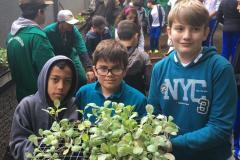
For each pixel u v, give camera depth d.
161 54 11.02
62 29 4.98
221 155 2.35
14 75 4.16
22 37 3.99
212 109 2.23
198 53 2.28
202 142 2.17
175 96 2.34
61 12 4.98
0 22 6.55
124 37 4.05
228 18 5.85
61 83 2.45
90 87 2.70
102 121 1.87
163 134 1.90
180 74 2.31
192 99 2.28
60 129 1.92
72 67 2.50
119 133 1.77
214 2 7.23
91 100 2.65
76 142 1.84
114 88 2.61
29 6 4.09
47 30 4.95
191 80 2.28
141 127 1.82
